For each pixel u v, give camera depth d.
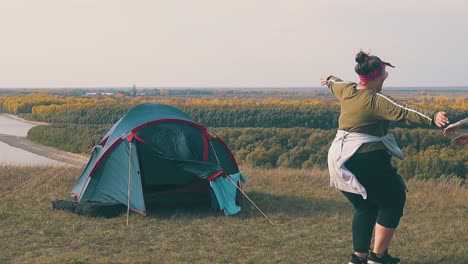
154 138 8.70
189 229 7.11
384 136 4.84
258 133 44.12
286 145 41.34
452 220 7.73
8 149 46.94
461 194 9.84
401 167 30.91
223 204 8.08
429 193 9.84
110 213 7.82
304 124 57.28
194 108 66.19
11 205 8.32
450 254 5.96
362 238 5.02
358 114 4.75
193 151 8.80
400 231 7.04
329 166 4.89
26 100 119.25
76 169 12.00
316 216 7.86
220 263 5.63
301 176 11.41
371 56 4.88
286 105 67.81
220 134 44.81
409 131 37.94
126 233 6.84
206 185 8.65
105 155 8.53
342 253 6.00
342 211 8.23
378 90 4.93
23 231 6.84
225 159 9.11
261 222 7.54
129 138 8.50
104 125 61.91
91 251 6.00
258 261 5.71
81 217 7.67
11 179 10.59
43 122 86.50
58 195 9.15
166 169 8.61
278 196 9.37
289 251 6.08
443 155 32.03
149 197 8.36
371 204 4.99
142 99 119.94
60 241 6.45
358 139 4.73
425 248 6.20
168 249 6.16
